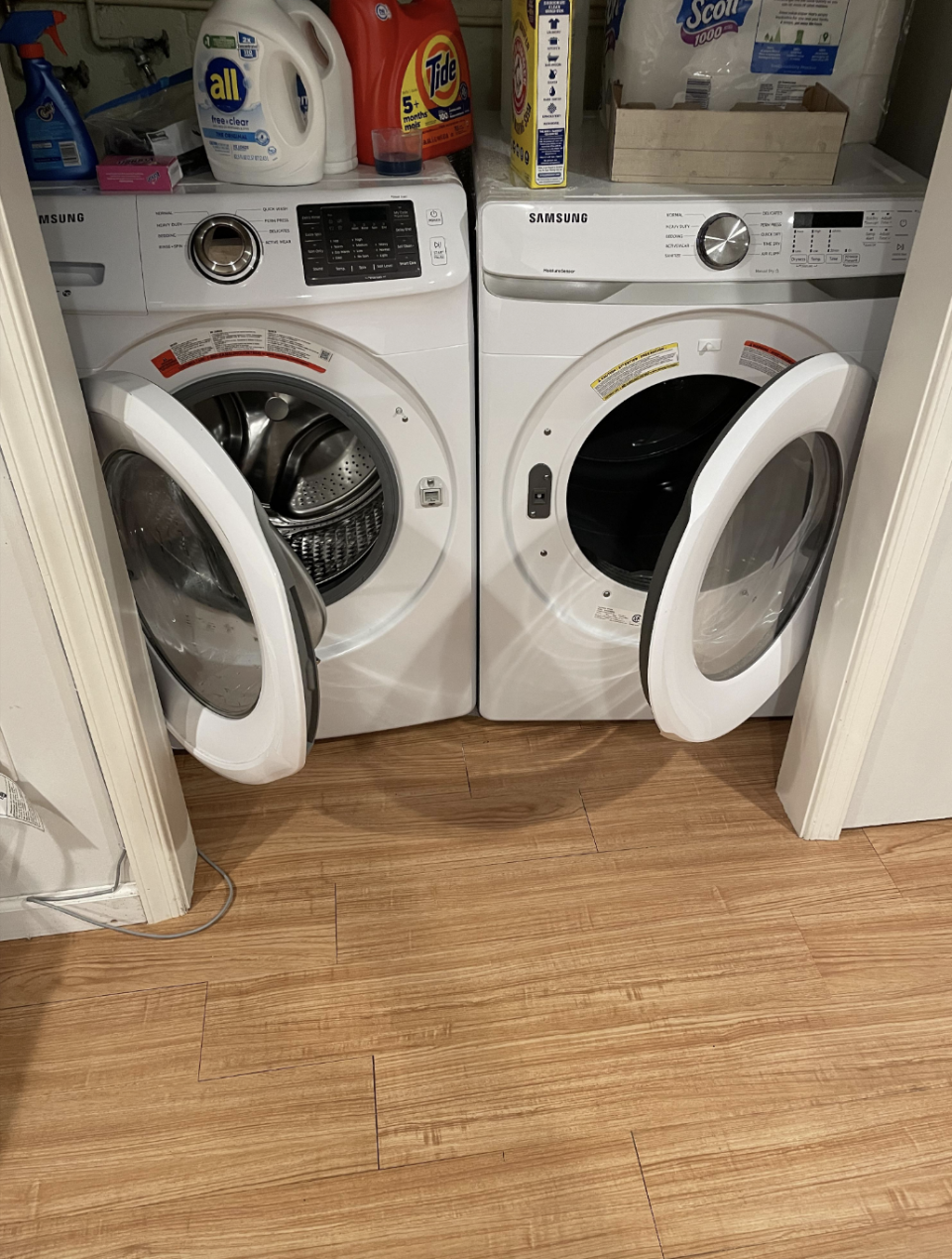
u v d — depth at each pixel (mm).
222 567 1479
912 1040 1372
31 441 1069
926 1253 1155
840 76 1545
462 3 1811
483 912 1544
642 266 1371
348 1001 1418
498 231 1357
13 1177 1225
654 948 1489
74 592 1187
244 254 1318
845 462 1396
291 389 1429
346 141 1417
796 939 1505
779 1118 1280
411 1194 1205
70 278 1307
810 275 1386
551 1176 1222
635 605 1707
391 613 1688
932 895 1574
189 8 1742
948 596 1383
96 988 1437
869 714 1500
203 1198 1202
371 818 1704
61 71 1785
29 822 1347
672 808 1723
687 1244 1159
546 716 1849
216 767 1401
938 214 1140
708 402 1569
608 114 1587
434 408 1474
